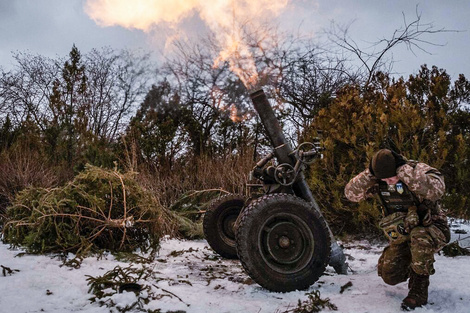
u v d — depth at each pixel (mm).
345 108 6641
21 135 9758
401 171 3430
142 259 4863
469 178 5887
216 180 8453
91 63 15023
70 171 8633
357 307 3451
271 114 4406
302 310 3363
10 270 4062
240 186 8000
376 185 3695
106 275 3836
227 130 11773
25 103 15570
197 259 5156
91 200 5082
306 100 11508
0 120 12469
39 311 3193
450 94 6539
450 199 5867
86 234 5133
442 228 3516
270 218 3863
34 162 8422
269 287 3793
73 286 3736
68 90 14062
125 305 3326
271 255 3846
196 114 12281
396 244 3639
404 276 3674
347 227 6656
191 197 7609
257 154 11195
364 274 4461
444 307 3434
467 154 5934
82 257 4723
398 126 6078
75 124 9609
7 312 3133
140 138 9547
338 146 6516
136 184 5555
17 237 5133
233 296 3725
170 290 3771
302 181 4387
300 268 3875
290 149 4398
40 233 4883
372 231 6484
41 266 4379
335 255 4352
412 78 6801
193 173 9180
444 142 5875
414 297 3402
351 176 6223
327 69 11906
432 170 3381
